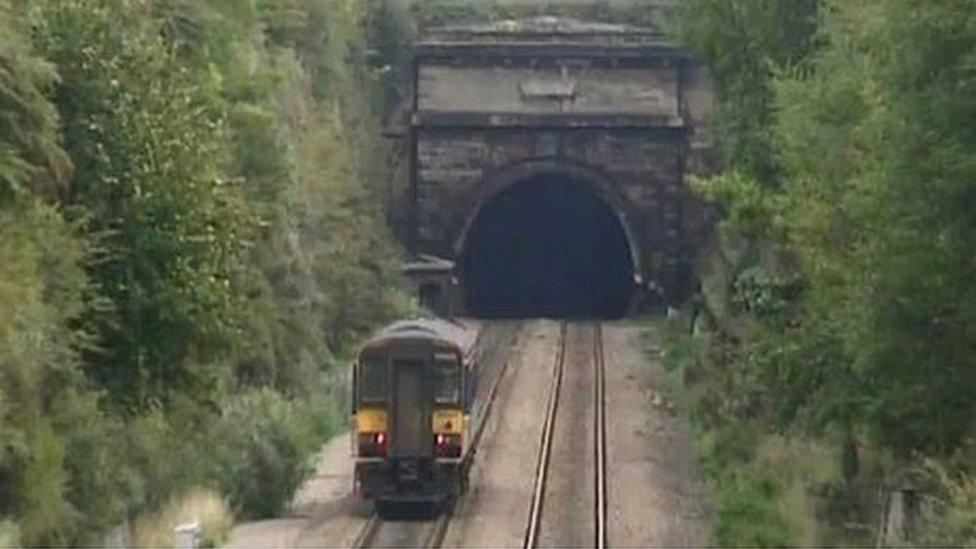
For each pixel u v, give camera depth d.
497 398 138.50
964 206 69.38
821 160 84.44
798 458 101.44
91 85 85.12
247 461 93.44
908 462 76.81
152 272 85.00
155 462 84.12
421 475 95.69
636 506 97.25
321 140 154.00
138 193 84.69
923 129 69.69
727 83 135.25
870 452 86.38
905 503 76.25
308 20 164.88
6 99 79.00
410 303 171.25
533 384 146.88
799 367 86.69
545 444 117.62
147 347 85.31
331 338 147.62
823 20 104.44
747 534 87.44
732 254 155.88
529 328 188.38
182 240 85.31
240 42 129.38
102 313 83.00
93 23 86.19
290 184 130.12
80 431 77.81
